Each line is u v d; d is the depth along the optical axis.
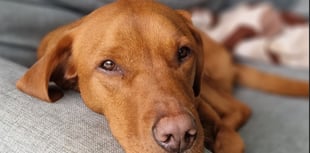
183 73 0.54
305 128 0.75
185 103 0.48
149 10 0.54
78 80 0.56
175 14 0.58
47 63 0.53
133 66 0.51
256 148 0.69
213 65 0.82
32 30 0.76
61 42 0.55
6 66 0.57
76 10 0.85
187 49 0.55
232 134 0.65
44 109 0.48
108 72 0.52
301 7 1.17
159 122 0.45
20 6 0.77
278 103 0.83
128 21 0.52
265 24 1.03
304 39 0.99
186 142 0.45
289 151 0.69
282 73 0.94
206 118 0.65
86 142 0.44
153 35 0.52
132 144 0.47
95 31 0.54
